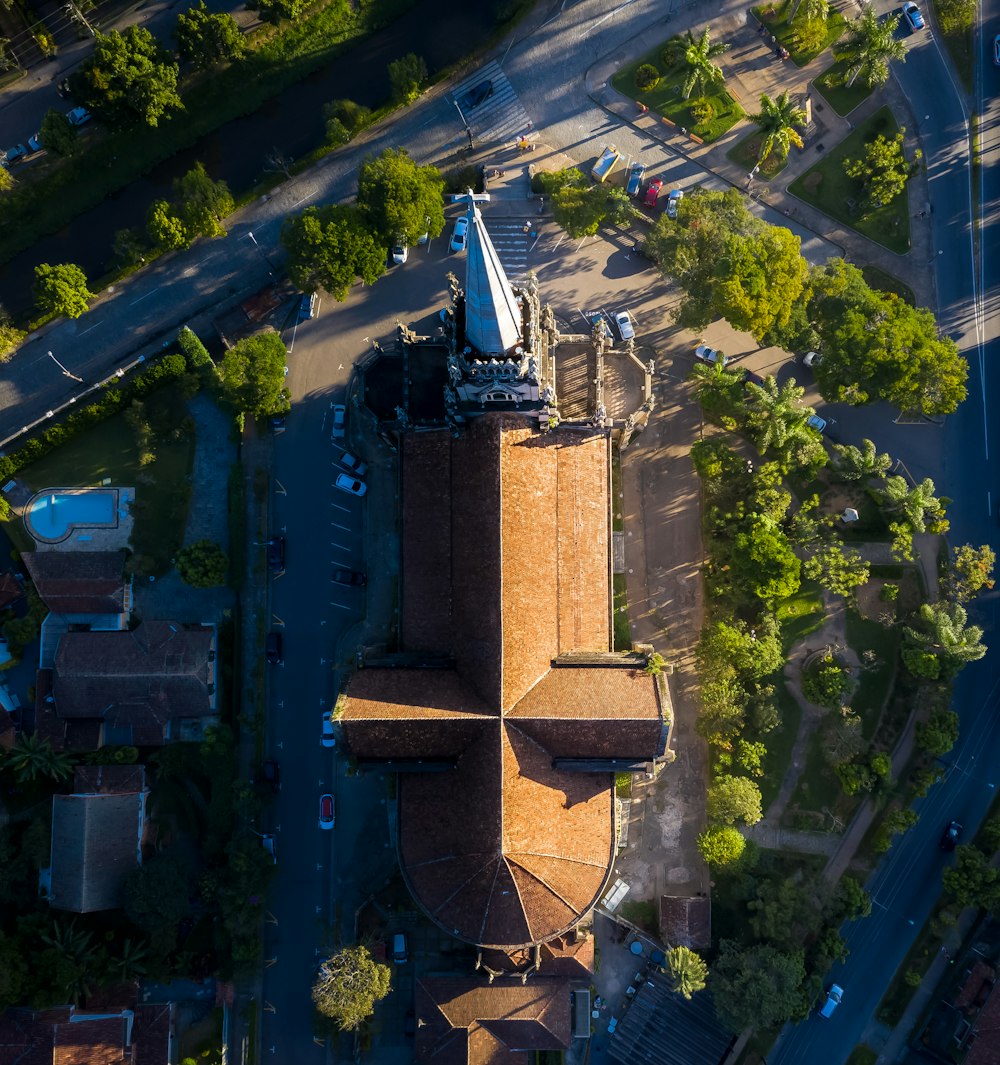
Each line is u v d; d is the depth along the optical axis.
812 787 95.94
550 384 75.75
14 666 97.94
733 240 88.44
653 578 97.81
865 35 92.75
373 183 91.81
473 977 88.56
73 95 97.56
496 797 73.06
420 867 78.75
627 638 97.06
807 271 92.81
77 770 93.31
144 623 94.62
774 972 87.00
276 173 101.75
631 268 100.00
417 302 100.31
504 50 101.88
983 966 92.00
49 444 98.50
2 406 101.38
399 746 76.94
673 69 100.44
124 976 89.62
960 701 97.12
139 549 98.94
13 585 97.56
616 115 101.44
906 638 93.88
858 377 91.31
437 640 81.50
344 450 98.75
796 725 96.44
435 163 101.69
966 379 98.44
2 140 102.81
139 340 101.62
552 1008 87.88
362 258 92.44
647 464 98.44
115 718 93.94
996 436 98.44
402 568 84.06
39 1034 86.69
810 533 92.88
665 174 101.00
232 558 97.81
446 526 81.94
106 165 102.69
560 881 77.12
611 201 95.06
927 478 96.31
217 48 98.12
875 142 97.44
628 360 88.06
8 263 102.62
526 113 101.69
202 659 93.31
